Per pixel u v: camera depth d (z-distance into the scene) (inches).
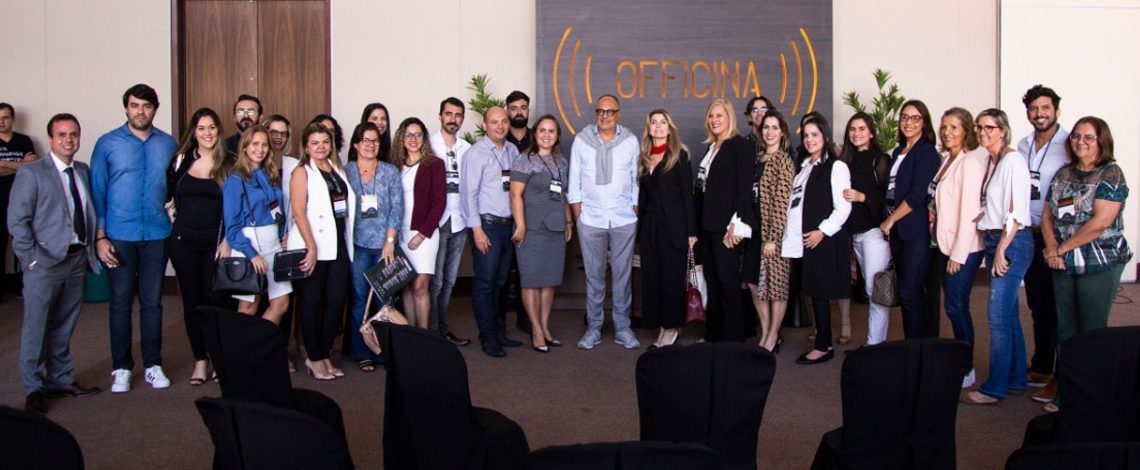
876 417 104.7
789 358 213.6
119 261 179.0
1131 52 319.0
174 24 298.2
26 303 167.5
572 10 286.4
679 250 215.0
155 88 299.3
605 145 216.4
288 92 303.4
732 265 211.8
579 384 189.5
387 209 197.9
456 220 217.8
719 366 99.7
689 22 288.2
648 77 288.2
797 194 205.9
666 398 101.8
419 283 204.8
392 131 303.3
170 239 183.3
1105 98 319.6
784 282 210.5
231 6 301.4
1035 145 182.1
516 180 212.4
